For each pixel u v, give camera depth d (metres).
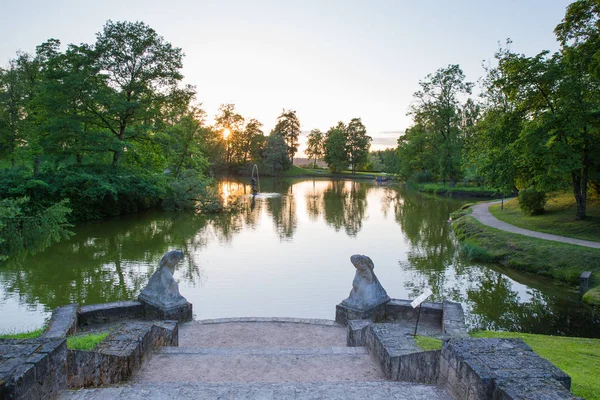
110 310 9.86
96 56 31.48
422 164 66.00
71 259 19.88
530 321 13.52
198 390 4.14
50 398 3.92
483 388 3.59
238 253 21.55
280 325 10.28
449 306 9.73
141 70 33.47
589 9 20.66
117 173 33.16
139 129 33.53
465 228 26.67
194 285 16.16
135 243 23.86
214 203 37.50
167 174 44.00
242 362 6.57
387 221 33.22
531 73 23.02
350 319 10.14
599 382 6.07
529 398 3.28
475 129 42.97
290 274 17.72
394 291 15.88
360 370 6.30
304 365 6.48
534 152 22.33
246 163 98.69
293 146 115.06
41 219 17.31
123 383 5.56
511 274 18.59
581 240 21.22
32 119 33.69
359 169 119.88
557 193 33.06
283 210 39.56
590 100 22.80
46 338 4.19
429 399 4.08
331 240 25.30
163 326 8.37
